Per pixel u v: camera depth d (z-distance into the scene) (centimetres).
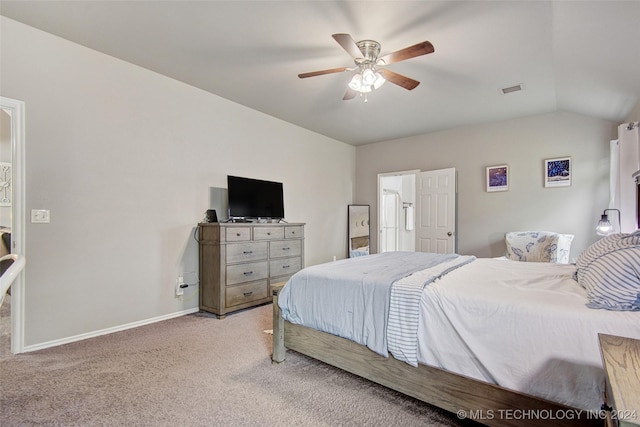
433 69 301
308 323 213
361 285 192
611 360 83
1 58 235
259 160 434
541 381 132
